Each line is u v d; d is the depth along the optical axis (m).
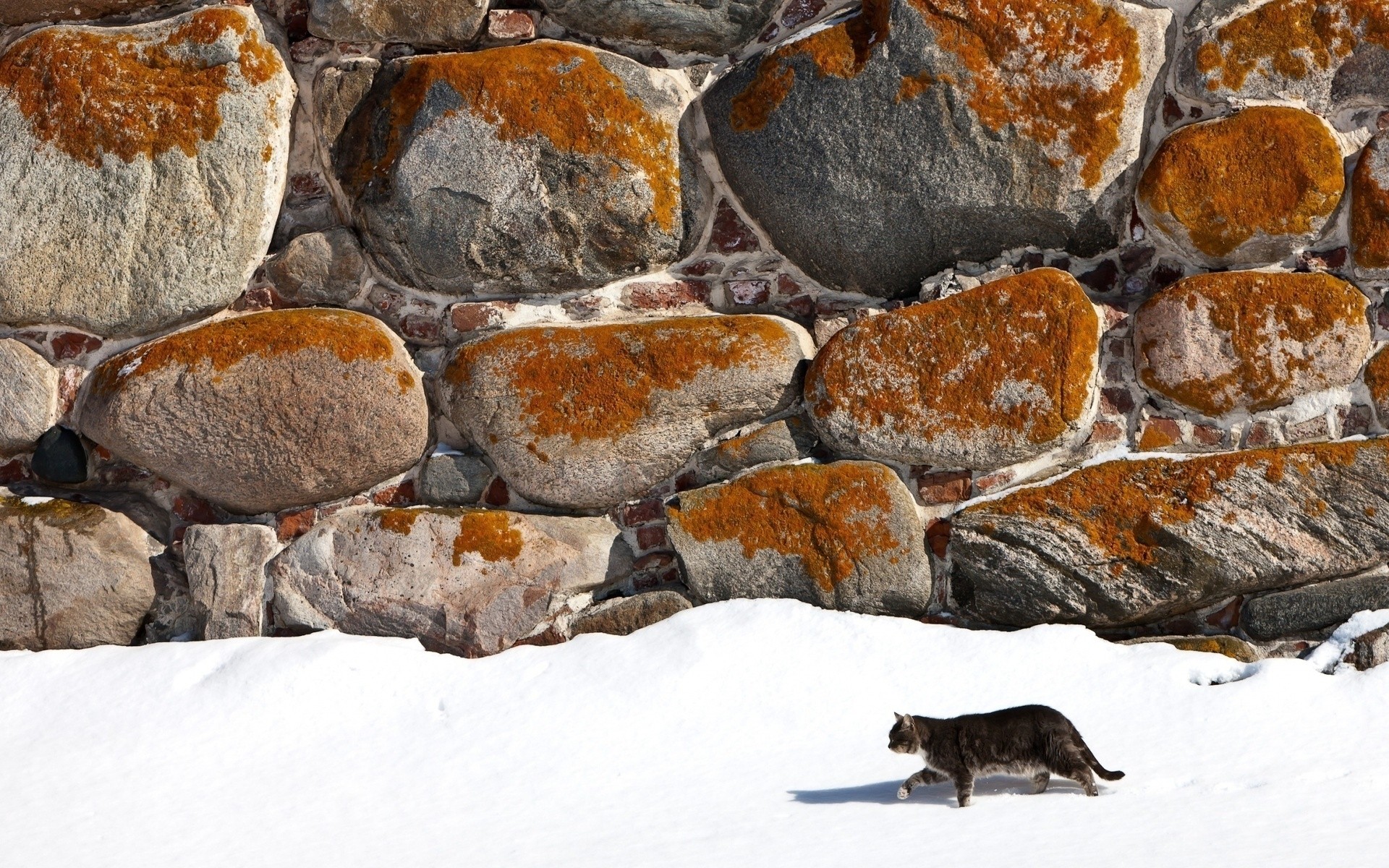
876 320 16.20
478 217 16.72
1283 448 15.40
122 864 11.29
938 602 15.98
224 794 12.92
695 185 16.86
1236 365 15.57
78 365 17.39
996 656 14.69
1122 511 15.48
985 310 15.95
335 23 17.06
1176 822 10.69
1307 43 15.64
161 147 16.92
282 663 15.07
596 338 16.58
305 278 17.19
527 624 16.27
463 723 14.26
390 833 11.77
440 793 12.75
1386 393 15.42
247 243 17.03
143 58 17.09
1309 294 15.52
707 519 16.17
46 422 17.25
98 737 14.31
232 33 16.92
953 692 14.18
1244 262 15.86
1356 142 15.70
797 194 16.45
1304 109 15.71
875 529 15.90
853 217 16.36
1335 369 15.48
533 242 16.77
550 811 12.09
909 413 15.97
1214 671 14.27
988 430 15.82
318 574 16.64
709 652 14.98
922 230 16.30
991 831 10.66
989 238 16.31
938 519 16.02
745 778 12.60
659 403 16.36
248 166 16.92
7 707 15.02
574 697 14.55
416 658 15.43
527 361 16.56
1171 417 15.87
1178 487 15.42
